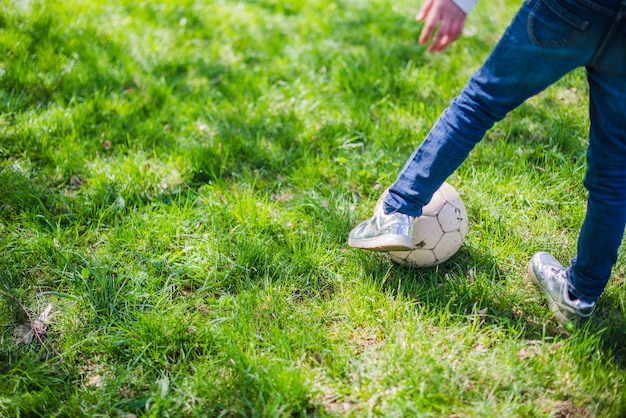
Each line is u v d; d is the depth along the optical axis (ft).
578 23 5.38
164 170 10.57
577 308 7.19
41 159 10.66
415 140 11.09
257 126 11.73
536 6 5.62
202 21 16.28
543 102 12.14
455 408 6.32
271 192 10.22
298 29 16.26
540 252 8.13
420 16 6.51
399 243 7.04
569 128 11.20
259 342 7.29
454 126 6.58
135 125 11.56
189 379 6.83
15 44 13.57
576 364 6.79
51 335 7.50
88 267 8.25
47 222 9.11
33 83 12.66
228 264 8.55
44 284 8.23
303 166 10.67
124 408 6.57
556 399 6.48
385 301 7.77
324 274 8.38
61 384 6.89
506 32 6.00
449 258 8.46
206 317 7.78
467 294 7.81
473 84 6.43
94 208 9.54
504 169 10.27
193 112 12.14
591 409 6.35
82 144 10.99
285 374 6.63
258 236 8.96
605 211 6.28
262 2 17.84
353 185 10.28
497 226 8.95
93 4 16.28
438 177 6.88
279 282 8.18
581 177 9.87
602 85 5.74
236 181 10.48
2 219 9.20
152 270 8.39
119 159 10.69
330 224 9.24
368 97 12.54
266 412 6.33
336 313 7.74
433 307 7.72
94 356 7.27
